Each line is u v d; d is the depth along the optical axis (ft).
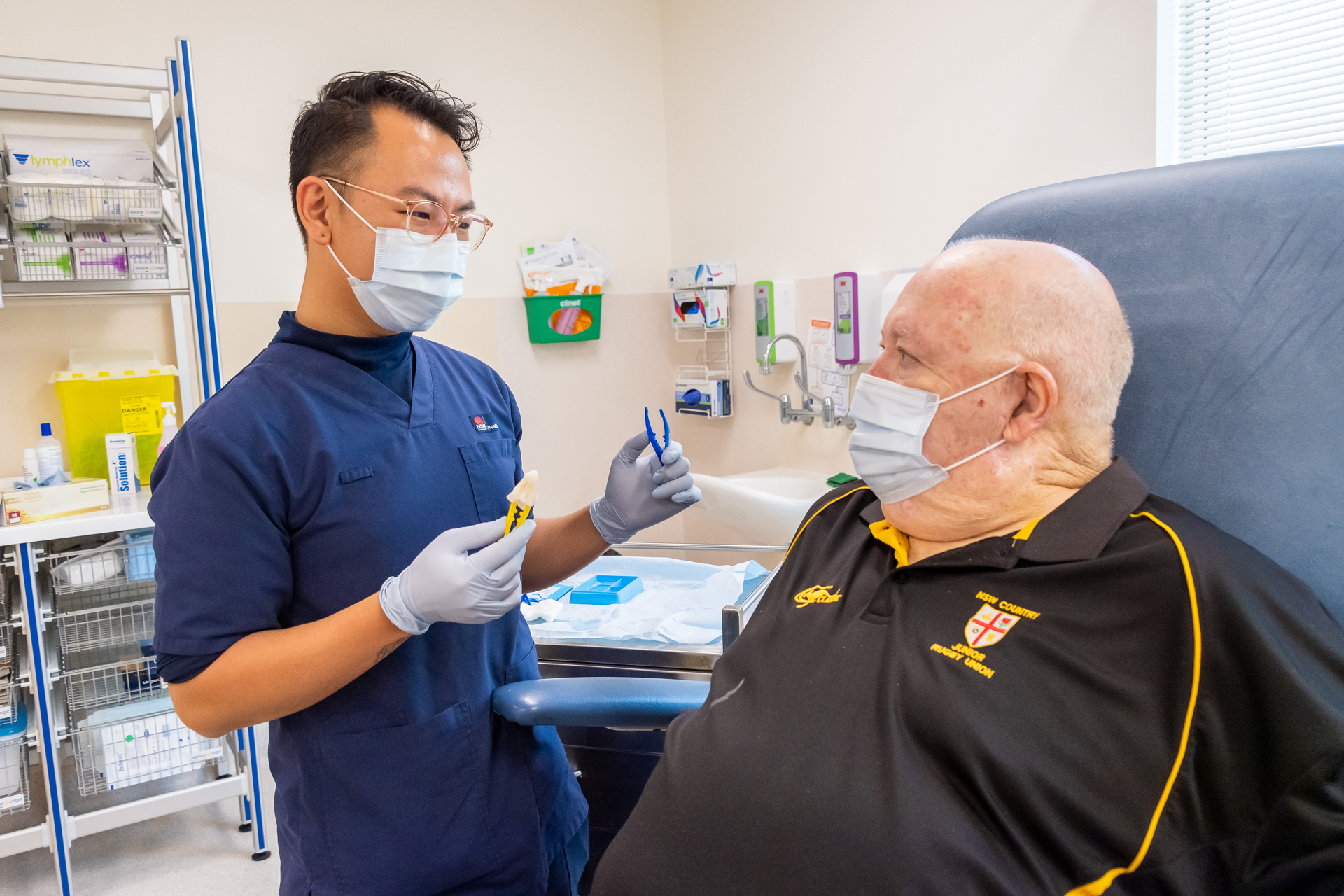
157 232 7.85
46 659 6.88
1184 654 2.63
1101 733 2.64
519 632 4.49
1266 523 3.14
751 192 11.03
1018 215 3.84
